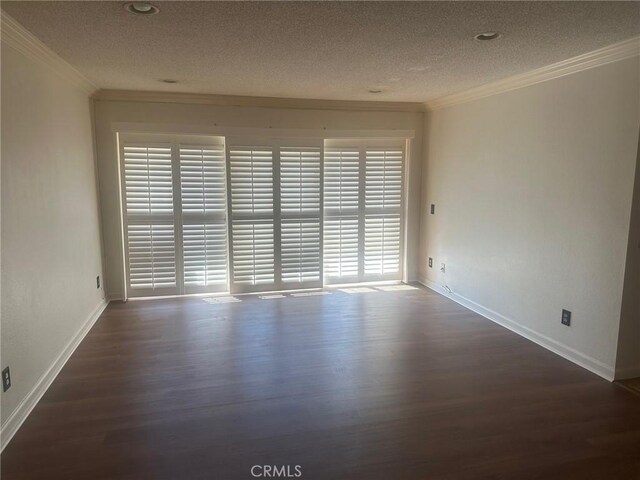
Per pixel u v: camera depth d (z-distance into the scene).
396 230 5.56
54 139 3.24
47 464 2.19
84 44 2.79
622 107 2.87
